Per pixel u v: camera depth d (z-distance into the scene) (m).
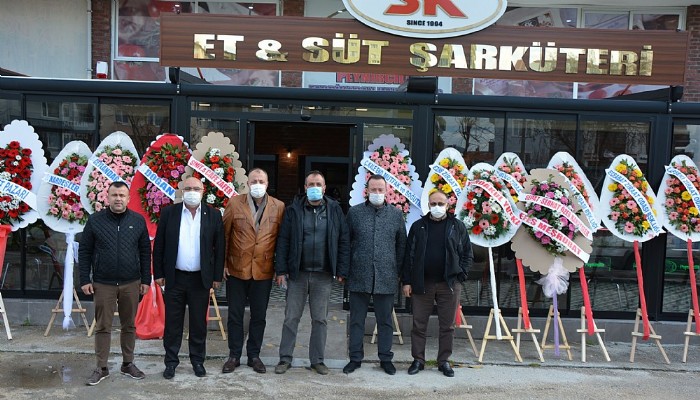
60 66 9.49
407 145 6.72
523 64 6.36
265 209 5.30
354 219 5.43
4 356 5.61
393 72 6.38
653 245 6.77
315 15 9.44
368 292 5.34
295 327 5.39
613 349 6.46
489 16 6.27
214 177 6.20
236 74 9.35
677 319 6.80
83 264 4.92
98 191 6.29
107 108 6.67
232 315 5.31
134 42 9.49
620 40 6.35
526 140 6.72
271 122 6.83
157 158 6.25
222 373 5.27
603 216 6.44
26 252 6.83
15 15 9.45
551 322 6.67
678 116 6.67
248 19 6.32
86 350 5.80
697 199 6.38
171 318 5.11
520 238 6.20
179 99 6.62
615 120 6.69
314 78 9.34
